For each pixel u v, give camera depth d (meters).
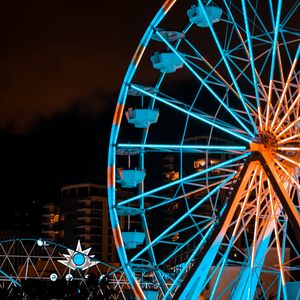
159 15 57.19
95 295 83.00
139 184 61.62
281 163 52.59
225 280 86.38
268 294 90.44
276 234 51.94
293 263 96.25
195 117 55.38
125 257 56.75
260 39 55.66
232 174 54.97
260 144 51.84
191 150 57.03
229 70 54.50
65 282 81.00
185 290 52.00
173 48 56.56
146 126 61.59
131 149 58.97
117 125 58.25
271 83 53.06
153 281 81.75
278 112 52.84
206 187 56.56
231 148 53.09
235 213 57.84
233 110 54.06
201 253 52.16
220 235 52.19
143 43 57.78
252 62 53.69
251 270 55.38
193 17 58.06
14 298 81.56
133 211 59.59
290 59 55.12
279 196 50.62
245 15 53.97
